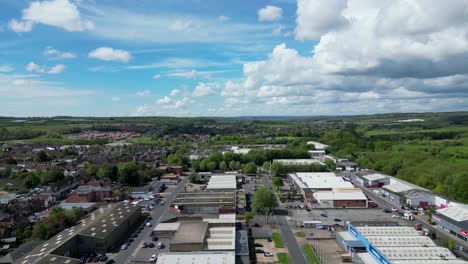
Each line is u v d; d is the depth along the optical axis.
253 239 106.38
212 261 80.62
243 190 173.50
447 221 112.75
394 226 102.62
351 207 143.75
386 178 185.62
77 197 155.88
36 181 181.62
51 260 81.12
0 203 142.25
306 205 146.62
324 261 89.94
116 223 108.94
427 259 79.12
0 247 100.31
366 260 85.44
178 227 104.06
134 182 188.12
